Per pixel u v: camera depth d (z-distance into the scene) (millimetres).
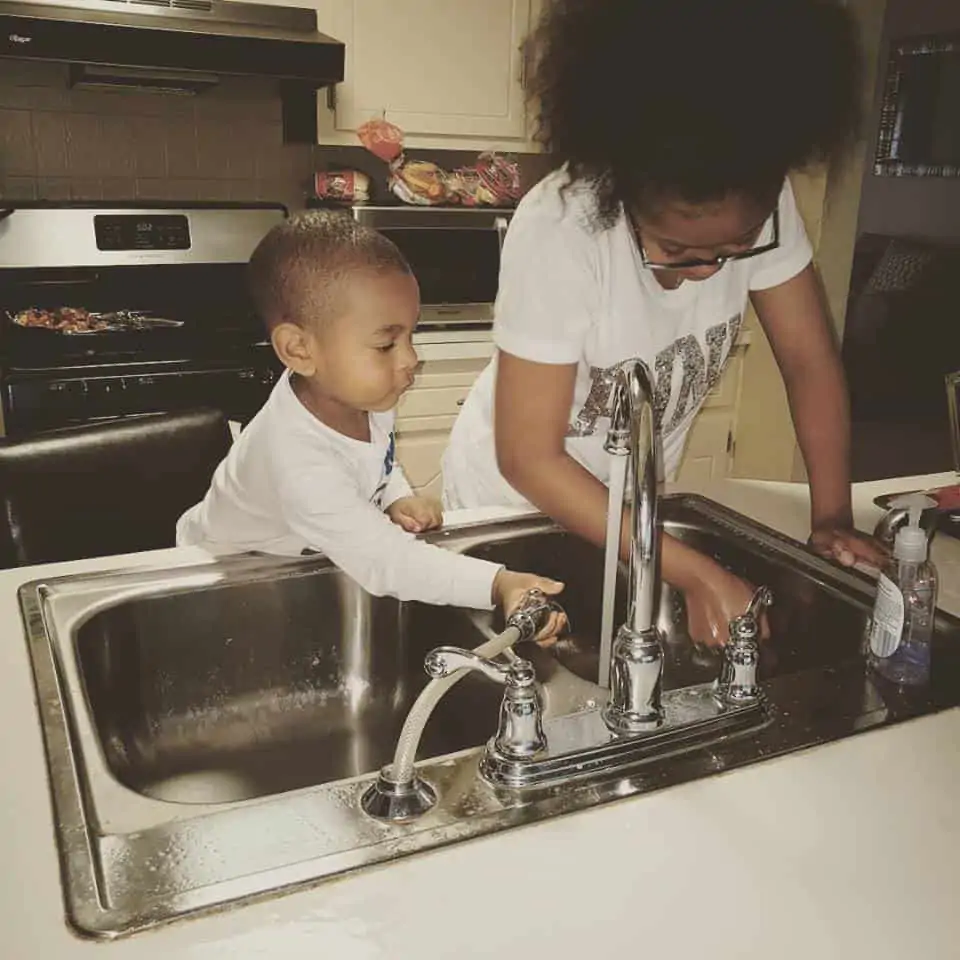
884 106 5621
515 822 640
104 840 615
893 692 812
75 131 2736
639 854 615
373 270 952
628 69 755
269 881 582
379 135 2635
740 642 775
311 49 2414
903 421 5027
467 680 1031
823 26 734
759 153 734
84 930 543
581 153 822
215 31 2336
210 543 1153
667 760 710
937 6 5207
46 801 672
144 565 1064
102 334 2422
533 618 749
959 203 5328
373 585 1032
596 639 1208
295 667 1093
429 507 1191
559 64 823
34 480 1268
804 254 1178
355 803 657
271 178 2969
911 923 566
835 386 1208
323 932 547
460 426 1384
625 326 1061
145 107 2781
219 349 2459
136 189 2836
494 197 2805
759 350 3074
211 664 1055
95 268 2539
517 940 544
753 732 749
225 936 543
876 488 1379
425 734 1045
